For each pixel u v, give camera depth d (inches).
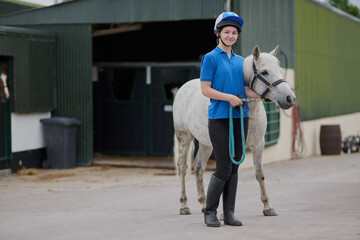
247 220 234.1
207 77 210.2
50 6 522.6
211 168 483.5
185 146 276.2
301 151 669.9
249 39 494.6
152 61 629.6
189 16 477.1
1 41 453.7
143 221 246.8
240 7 473.4
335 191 340.5
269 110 569.9
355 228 200.5
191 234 202.7
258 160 246.2
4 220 264.1
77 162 523.8
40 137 506.0
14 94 469.1
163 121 573.9
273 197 327.0
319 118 762.8
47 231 230.4
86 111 518.3
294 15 646.5
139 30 626.8
